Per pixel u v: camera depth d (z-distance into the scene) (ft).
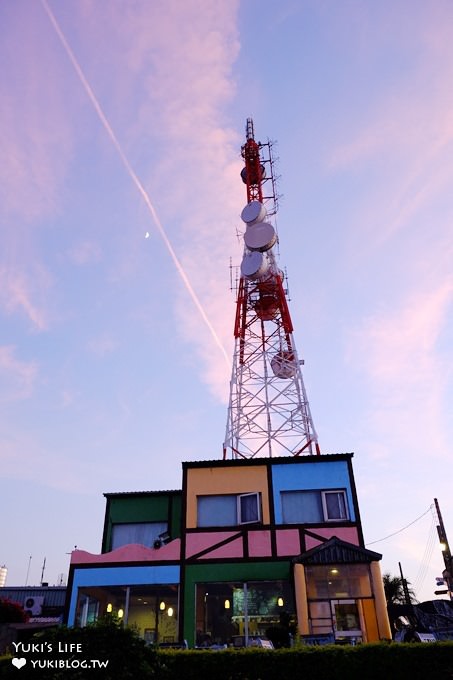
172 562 72.33
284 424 99.35
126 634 33.35
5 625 60.85
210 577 70.69
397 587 162.30
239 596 70.64
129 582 71.56
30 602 120.16
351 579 65.62
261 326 118.93
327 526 72.38
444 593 113.60
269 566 70.54
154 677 33.76
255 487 76.64
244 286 119.34
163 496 86.48
